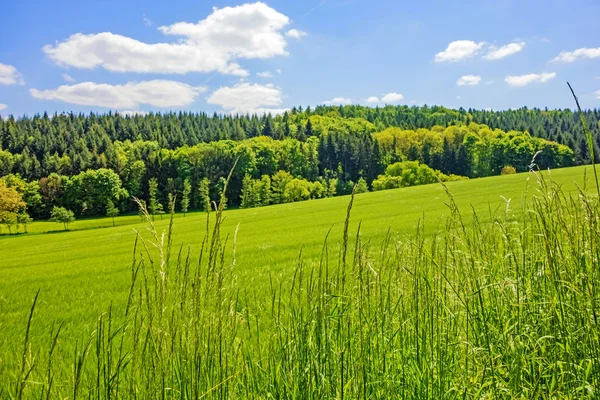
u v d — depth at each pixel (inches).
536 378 106.5
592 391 91.5
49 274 690.2
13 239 2273.6
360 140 5241.1
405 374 112.6
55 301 424.2
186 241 1029.2
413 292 130.3
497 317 123.7
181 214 3757.4
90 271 666.8
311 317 122.9
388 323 125.8
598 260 108.7
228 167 4525.1
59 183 4133.9
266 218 1663.4
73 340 242.7
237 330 130.8
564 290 117.7
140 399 97.2
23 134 5615.2
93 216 4097.0
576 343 107.5
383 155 5083.7
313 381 108.0
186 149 4810.5
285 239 847.7
